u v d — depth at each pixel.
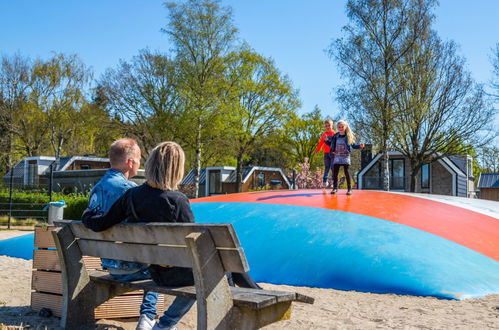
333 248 7.19
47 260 4.82
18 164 46.00
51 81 43.62
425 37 31.58
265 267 7.15
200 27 36.50
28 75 44.88
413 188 33.56
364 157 43.97
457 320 4.89
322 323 4.74
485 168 63.53
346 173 9.95
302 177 42.88
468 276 6.52
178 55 37.06
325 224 7.96
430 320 4.88
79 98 44.12
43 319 4.58
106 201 3.85
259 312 3.23
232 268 3.07
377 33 31.25
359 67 31.25
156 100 39.25
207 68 37.25
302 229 7.86
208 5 36.50
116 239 3.73
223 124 37.38
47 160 39.84
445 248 7.27
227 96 38.69
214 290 3.04
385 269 6.59
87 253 4.17
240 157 45.78
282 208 8.95
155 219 3.47
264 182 50.34
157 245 3.42
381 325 4.68
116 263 3.89
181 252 3.24
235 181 47.88
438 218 8.63
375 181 42.66
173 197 3.50
